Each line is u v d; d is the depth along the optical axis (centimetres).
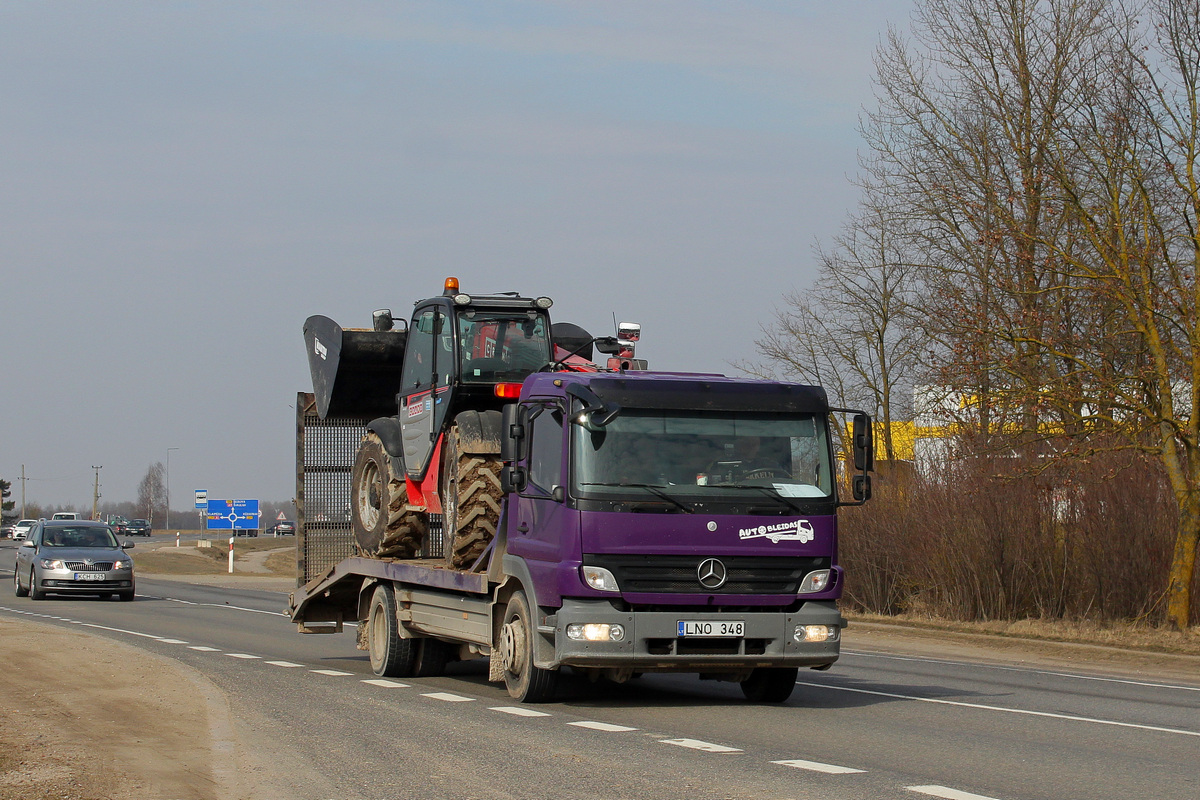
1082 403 2370
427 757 1006
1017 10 3212
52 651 1853
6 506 19088
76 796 859
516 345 1544
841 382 4206
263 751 1041
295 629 2569
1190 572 2336
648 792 862
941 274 3419
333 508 1895
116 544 3528
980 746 1080
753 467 1277
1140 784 908
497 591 1380
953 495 2875
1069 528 2662
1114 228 2334
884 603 3073
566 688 1527
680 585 1234
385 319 1775
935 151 3431
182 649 2005
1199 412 2283
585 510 1224
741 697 1454
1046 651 2288
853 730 1172
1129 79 2355
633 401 1262
